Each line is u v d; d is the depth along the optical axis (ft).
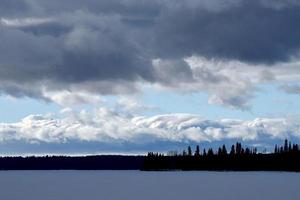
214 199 563.48
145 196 596.29
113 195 609.42
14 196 602.03
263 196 590.96
